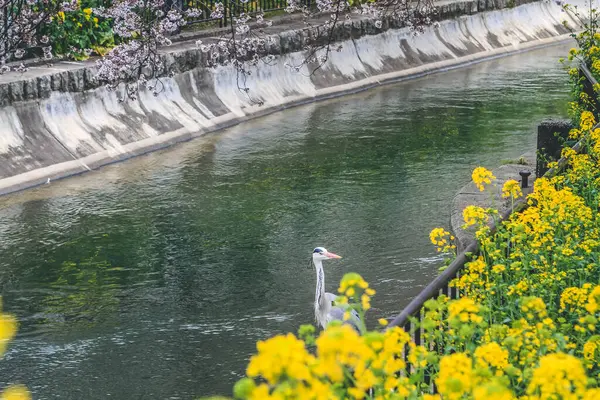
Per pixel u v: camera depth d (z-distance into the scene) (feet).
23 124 70.54
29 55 79.82
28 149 69.26
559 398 14.85
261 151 77.25
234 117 87.51
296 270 51.42
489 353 16.83
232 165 72.95
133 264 52.70
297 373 10.79
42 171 68.28
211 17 97.45
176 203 63.46
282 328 44.29
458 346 21.44
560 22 146.10
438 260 51.75
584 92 60.70
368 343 14.02
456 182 66.80
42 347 42.86
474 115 89.61
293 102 95.09
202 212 61.57
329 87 100.32
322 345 11.28
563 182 39.52
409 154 75.15
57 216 60.70
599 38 73.51
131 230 58.18
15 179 66.18
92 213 61.36
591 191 38.11
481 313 19.84
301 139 81.30
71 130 73.56
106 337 43.75
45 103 72.69
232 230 57.98
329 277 50.14
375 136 81.82
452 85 106.52
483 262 26.30
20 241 56.24
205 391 38.83
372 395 19.16
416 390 17.81
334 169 71.20
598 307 18.86
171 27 82.94
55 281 50.52
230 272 51.31
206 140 81.10
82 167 70.79
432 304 19.63
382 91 103.24
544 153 54.19
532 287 25.22
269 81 95.09
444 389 14.23
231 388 39.09
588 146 42.22
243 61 92.27
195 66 87.20
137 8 83.56
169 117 81.76
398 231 56.80
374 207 61.62
